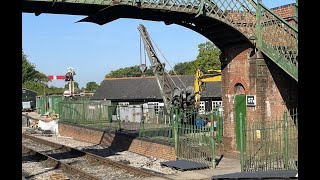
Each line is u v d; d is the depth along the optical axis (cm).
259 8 1334
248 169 1131
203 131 1404
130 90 4678
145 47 2244
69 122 2762
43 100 5400
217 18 1275
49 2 1073
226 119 1496
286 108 1419
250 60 1372
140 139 1747
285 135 1181
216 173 1181
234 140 1455
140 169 1260
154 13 1264
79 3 1105
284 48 1327
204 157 1370
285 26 1310
